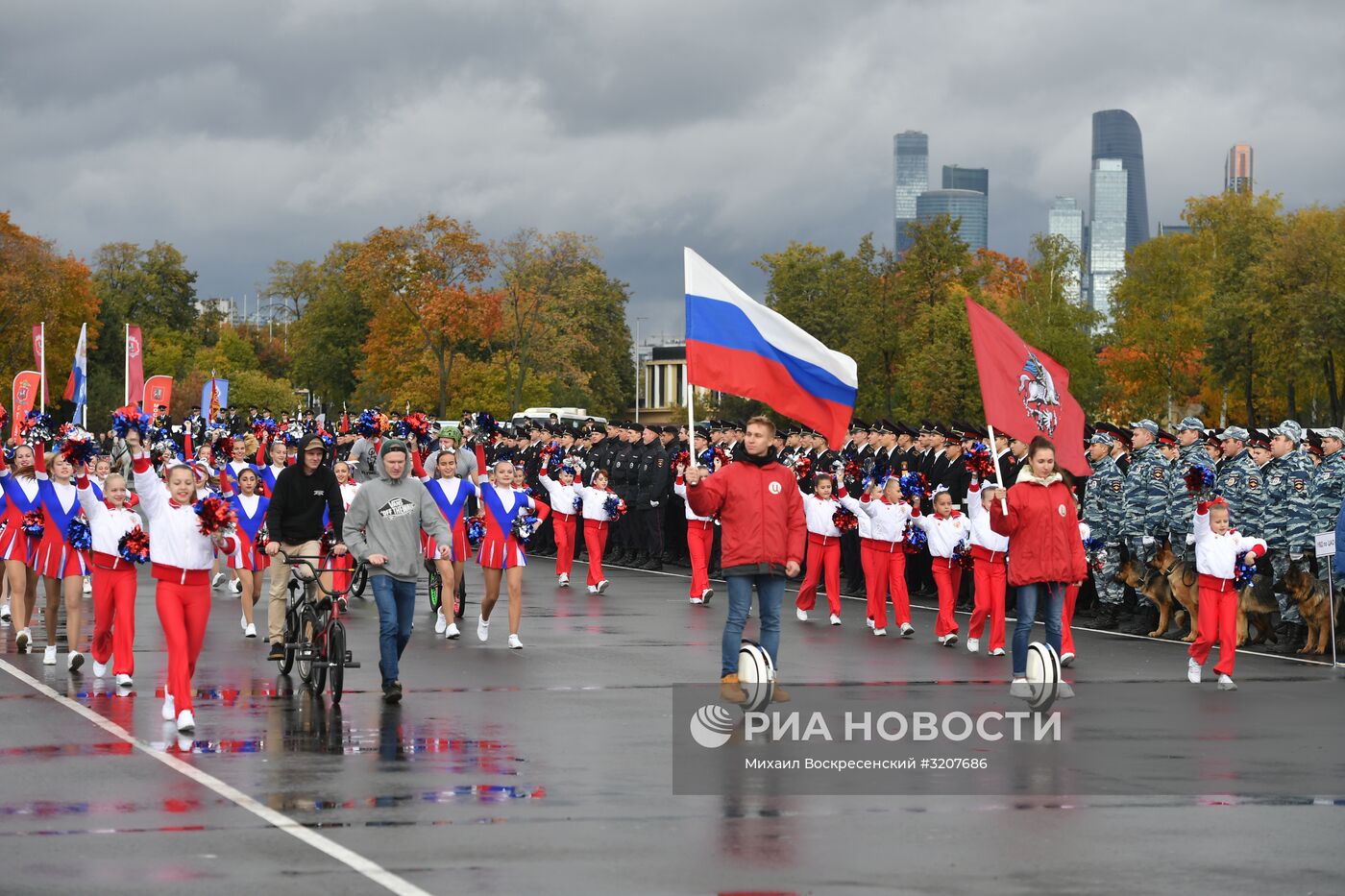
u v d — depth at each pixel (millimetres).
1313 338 67812
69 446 15008
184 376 121125
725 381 13773
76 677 15398
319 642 14422
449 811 9547
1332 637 17203
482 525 18406
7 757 11266
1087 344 77562
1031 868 8250
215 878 7930
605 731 12461
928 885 7891
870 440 26344
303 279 145875
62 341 87375
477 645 18250
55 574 16312
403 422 20438
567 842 8750
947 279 79438
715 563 29031
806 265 79938
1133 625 20156
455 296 73125
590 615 21703
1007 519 14062
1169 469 19578
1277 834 9062
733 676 13047
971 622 17922
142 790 10102
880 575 19812
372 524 14102
